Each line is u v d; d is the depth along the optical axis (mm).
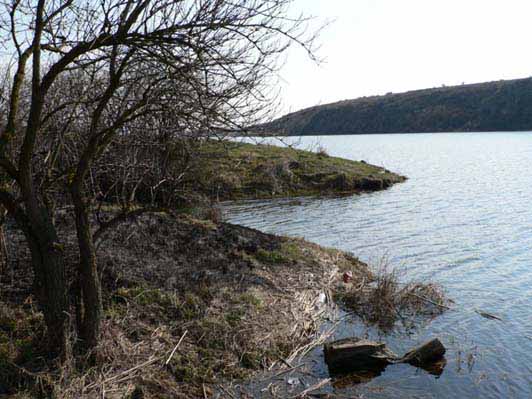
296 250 15648
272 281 13172
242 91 7824
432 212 27000
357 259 17250
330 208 28688
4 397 7520
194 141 8383
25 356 8328
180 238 14055
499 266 17234
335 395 9234
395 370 10273
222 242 14547
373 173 40031
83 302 8703
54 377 7930
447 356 10836
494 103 135625
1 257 10602
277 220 25297
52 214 8812
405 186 37625
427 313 13219
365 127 148250
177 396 8594
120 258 12156
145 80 8367
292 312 11977
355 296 13680
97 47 7336
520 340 11555
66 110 9055
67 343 8141
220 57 7438
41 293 8203
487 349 11164
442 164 53281
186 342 9891
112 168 9492
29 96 9930
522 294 14523
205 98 7738
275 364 10086
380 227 23453
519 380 9859
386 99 157750
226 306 11328
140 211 8945
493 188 35188
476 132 126125
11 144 9188
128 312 10188
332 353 10188
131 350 9141
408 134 131875
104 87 8727
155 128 8156
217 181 31125
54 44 7742
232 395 8875
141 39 7355
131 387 8344
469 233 22000
